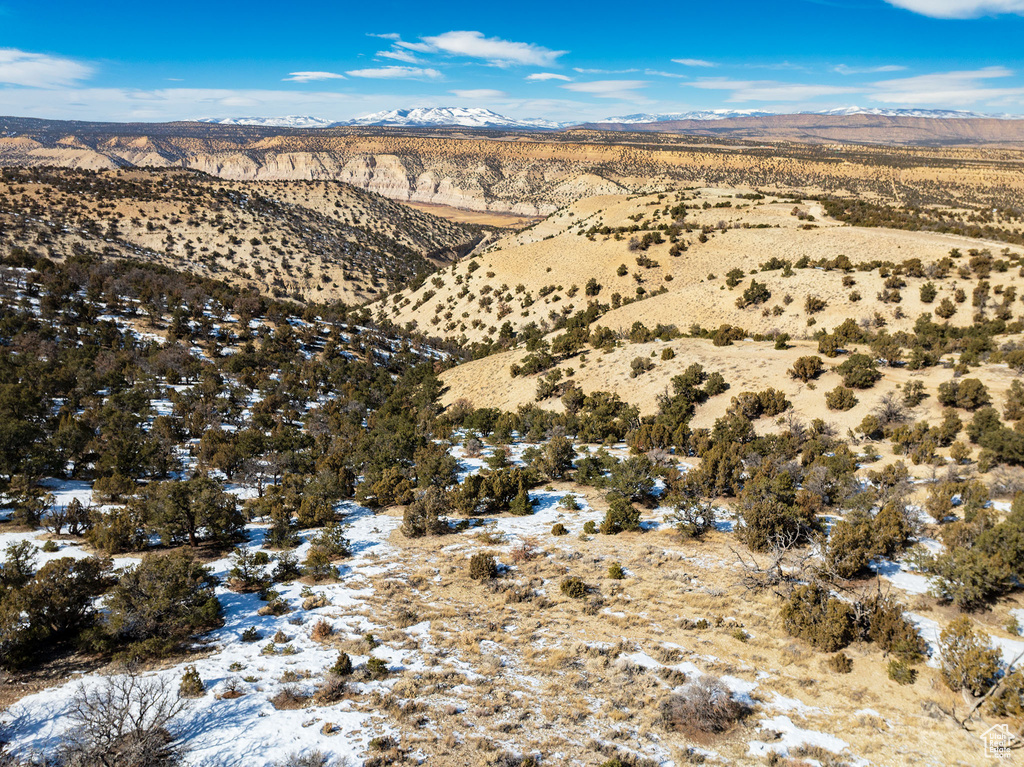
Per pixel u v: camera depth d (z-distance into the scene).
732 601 26.61
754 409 56.62
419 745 17.66
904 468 39.12
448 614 26.48
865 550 27.91
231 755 17.02
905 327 78.31
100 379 75.62
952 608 24.52
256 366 99.38
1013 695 18.09
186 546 36.47
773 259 108.25
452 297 157.00
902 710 19.05
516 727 18.64
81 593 25.11
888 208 172.38
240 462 51.75
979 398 46.72
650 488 40.66
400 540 37.09
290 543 36.22
